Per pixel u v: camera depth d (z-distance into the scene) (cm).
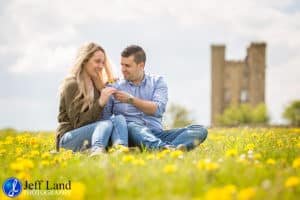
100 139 972
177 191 552
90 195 552
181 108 7125
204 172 631
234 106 12444
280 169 695
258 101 14112
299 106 11475
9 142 1184
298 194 544
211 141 1399
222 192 490
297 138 1277
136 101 1038
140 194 550
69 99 1045
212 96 14162
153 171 644
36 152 900
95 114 1030
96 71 1036
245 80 14200
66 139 1032
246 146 1009
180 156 793
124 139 991
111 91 1026
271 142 1105
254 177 628
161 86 1092
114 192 554
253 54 14088
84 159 852
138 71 1073
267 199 504
